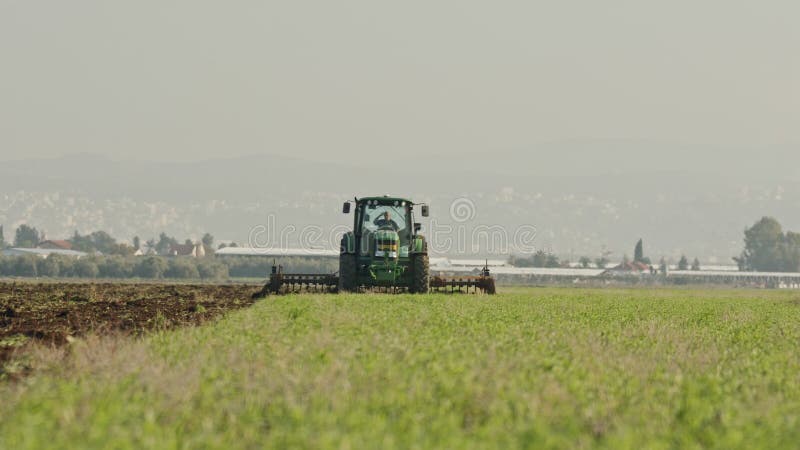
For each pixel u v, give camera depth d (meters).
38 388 45.34
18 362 59.69
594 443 37.69
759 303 162.38
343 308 103.50
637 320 100.06
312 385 45.91
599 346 66.50
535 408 41.88
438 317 90.19
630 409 43.56
